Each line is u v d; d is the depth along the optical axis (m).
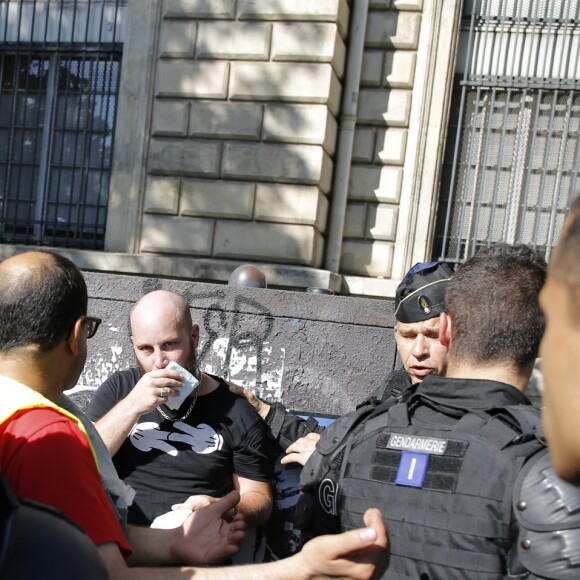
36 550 1.12
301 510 2.05
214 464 2.99
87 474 1.73
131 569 1.73
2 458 1.70
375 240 7.95
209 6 7.86
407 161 7.89
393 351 4.12
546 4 7.80
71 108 8.48
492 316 1.86
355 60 7.88
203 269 7.72
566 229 0.88
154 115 8.05
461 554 1.64
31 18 8.56
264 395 4.29
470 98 8.01
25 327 1.87
